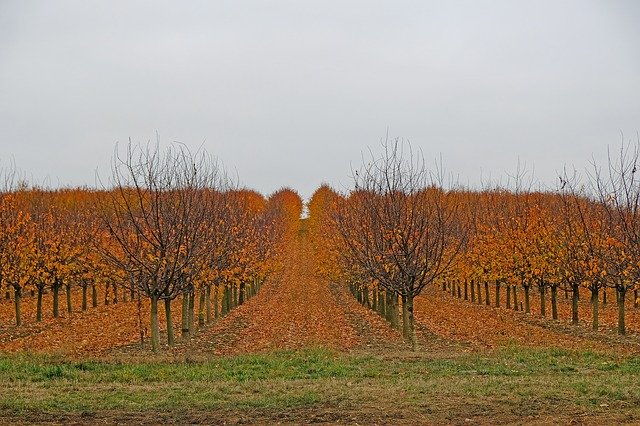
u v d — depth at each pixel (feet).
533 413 38.58
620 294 89.86
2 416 38.58
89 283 140.05
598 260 88.99
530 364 57.57
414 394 43.42
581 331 95.61
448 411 39.17
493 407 39.96
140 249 70.54
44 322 112.78
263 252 139.33
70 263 118.83
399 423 36.88
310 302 158.61
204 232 80.33
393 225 74.90
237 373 53.31
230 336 92.79
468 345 80.12
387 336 92.84
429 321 112.57
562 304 153.69
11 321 114.93
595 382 47.03
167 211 71.26
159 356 63.82
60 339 88.84
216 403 41.32
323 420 37.63
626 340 83.51
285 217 270.05
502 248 125.18
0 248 96.73
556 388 44.80
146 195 75.61
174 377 51.29
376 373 52.80
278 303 157.07
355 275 118.11
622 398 41.68
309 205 346.13
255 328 104.37
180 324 110.52
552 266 106.93
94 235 105.60
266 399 42.34
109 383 49.03
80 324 109.29
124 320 115.34
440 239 84.99
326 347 73.41
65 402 41.75
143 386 47.32
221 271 96.12
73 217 131.13
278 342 83.82
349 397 42.55
